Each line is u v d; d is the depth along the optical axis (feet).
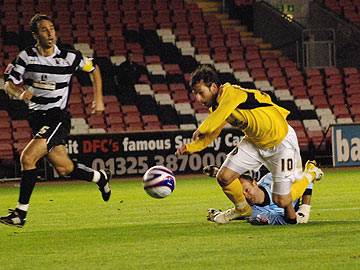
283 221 77.66
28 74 77.56
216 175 77.30
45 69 77.36
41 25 76.38
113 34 222.07
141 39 223.30
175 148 165.27
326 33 227.61
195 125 197.88
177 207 104.68
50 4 227.20
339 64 226.17
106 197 86.28
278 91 211.00
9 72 77.36
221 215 79.71
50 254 64.85
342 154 173.78
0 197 133.18
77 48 215.10
